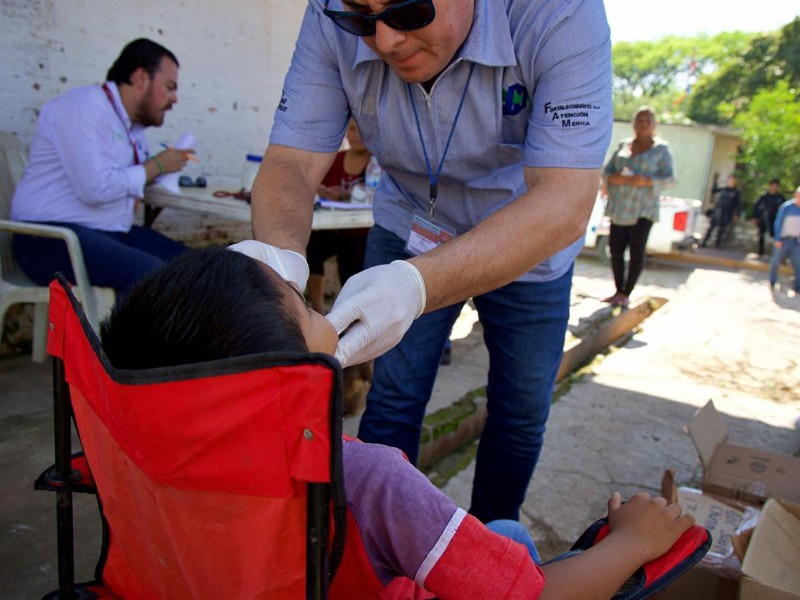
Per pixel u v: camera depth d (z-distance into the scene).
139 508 0.86
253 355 0.65
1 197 3.24
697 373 4.86
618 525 1.09
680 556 1.07
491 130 1.67
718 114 25.22
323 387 0.62
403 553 0.89
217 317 0.75
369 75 1.68
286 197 1.63
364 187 3.56
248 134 4.66
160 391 0.70
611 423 3.62
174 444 0.73
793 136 17.20
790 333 6.43
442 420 3.02
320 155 1.80
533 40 1.49
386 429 2.04
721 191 16.19
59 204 3.01
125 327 0.79
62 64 3.58
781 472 2.20
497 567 0.87
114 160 3.05
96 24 3.68
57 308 0.89
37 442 2.62
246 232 4.77
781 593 1.53
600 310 5.56
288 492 0.68
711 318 6.84
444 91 1.62
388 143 1.81
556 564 0.99
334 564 0.74
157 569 0.91
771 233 14.46
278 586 0.76
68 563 1.01
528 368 1.95
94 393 0.83
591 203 1.50
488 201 1.84
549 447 3.23
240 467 0.70
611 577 1.00
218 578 0.81
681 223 11.02
